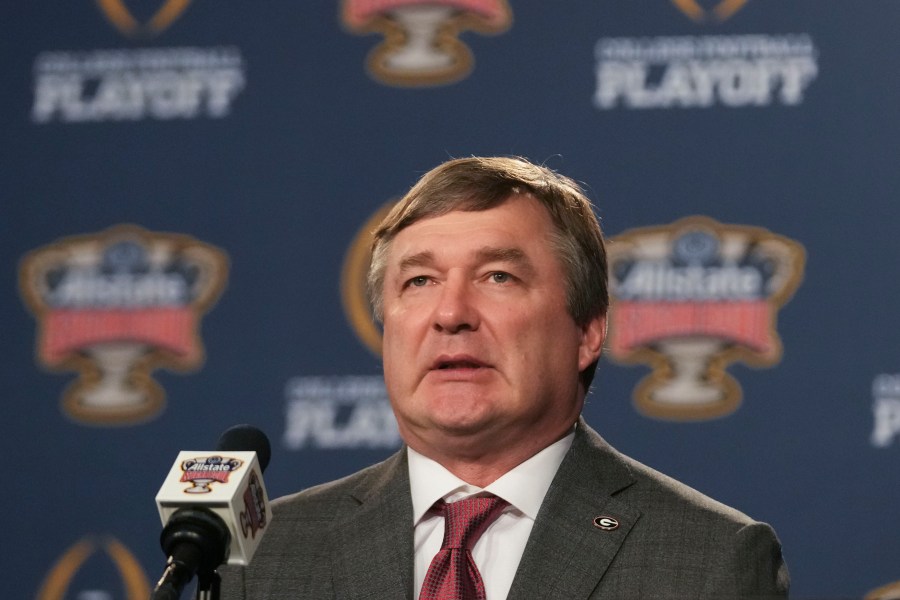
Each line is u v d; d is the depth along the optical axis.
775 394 12.95
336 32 14.12
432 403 7.37
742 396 12.98
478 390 7.33
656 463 12.98
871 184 13.10
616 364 13.15
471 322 7.37
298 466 13.49
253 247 13.90
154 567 13.55
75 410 13.80
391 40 14.03
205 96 14.16
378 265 7.99
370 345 13.64
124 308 13.91
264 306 13.79
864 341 12.89
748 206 13.23
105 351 13.85
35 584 13.59
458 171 7.80
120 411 13.77
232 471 6.26
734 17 13.52
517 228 7.62
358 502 7.88
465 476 7.63
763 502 12.82
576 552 7.23
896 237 12.99
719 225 13.24
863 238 13.04
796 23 13.41
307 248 13.84
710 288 13.16
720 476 12.89
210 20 14.26
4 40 14.41
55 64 14.34
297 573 7.54
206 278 13.89
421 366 7.43
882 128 13.16
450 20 13.95
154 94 14.22
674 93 13.50
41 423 13.80
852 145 13.18
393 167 13.86
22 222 14.12
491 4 13.91
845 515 12.71
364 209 13.84
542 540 7.26
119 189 14.11
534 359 7.45
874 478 12.71
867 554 12.63
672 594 7.03
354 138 13.95
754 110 13.37
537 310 7.50
